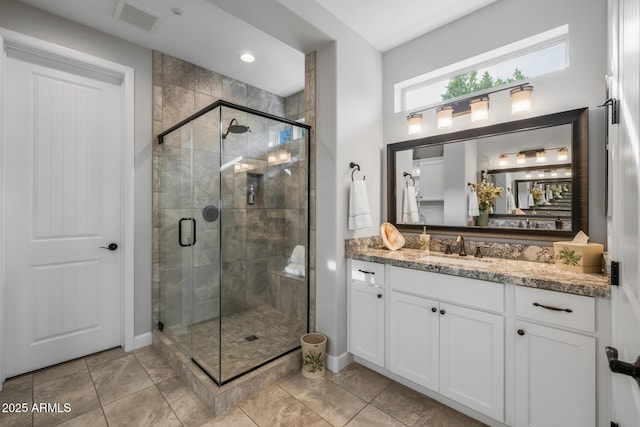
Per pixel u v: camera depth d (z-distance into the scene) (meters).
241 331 2.43
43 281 2.13
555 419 1.36
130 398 1.81
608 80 1.43
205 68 2.93
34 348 2.10
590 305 1.27
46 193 2.14
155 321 2.58
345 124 2.24
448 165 2.30
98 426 1.58
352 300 2.21
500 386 1.51
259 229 2.49
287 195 2.47
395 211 2.58
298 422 1.62
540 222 1.90
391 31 2.36
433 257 2.06
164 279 2.55
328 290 2.21
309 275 2.35
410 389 1.92
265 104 3.50
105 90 2.39
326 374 2.11
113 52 2.35
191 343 2.14
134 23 2.20
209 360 1.95
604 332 1.24
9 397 1.82
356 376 2.08
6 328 1.99
